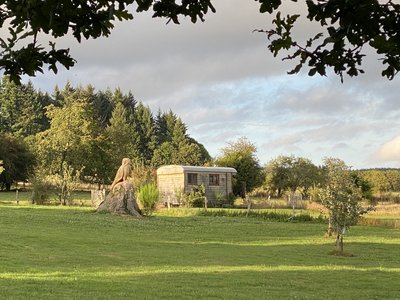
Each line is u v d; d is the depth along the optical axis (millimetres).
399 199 55344
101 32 2848
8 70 2736
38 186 45781
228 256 18469
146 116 115875
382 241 24750
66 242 20172
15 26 2627
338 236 20750
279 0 2795
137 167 60188
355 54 2826
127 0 2834
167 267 15219
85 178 73500
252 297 10734
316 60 2877
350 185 21047
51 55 2781
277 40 2908
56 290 10828
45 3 2471
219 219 34250
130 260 16484
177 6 2893
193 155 102125
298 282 13172
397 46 2598
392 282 13539
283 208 47906
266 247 21828
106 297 10203
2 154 69375
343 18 2520
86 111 67812
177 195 50031
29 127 103250
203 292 11203
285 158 69312
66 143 65250
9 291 10523
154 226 28625
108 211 33562
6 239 19984
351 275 14648
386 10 2516
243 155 64625
